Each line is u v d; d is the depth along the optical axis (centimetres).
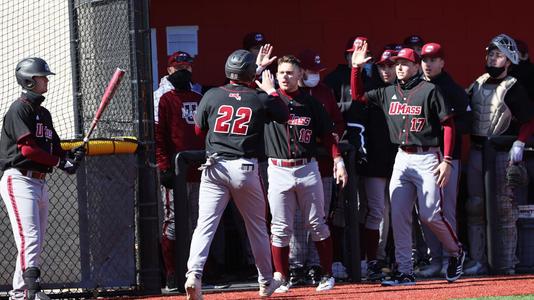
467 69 4331
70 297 3144
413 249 3634
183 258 3222
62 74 3372
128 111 3234
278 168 3045
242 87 2783
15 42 3403
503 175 3503
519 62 3738
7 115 2781
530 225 3572
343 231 3525
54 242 3123
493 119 3497
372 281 3384
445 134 3075
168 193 3356
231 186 2734
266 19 4253
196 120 2817
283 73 3039
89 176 3127
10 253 3116
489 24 4325
